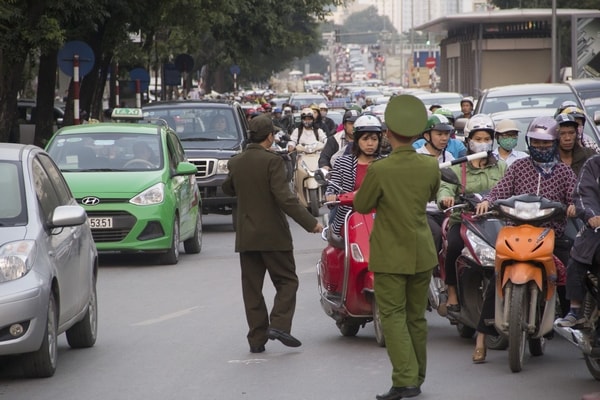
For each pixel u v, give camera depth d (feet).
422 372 33.06
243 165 39.63
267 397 33.22
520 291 34.37
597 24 157.89
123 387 34.88
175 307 50.47
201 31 167.94
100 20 105.09
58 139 68.64
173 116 90.48
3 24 94.12
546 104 76.95
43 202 37.91
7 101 96.73
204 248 75.20
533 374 35.88
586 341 33.22
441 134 43.52
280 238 39.47
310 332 44.19
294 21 271.28
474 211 37.81
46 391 34.40
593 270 33.37
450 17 279.49
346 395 33.27
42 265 35.12
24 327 34.30
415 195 32.09
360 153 42.52
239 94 315.58
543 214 34.60
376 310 39.96
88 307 41.09
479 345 37.70
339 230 42.63
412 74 444.96
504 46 285.84
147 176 65.26
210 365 38.06
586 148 44.27
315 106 100.27
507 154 45.11
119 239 63.57
